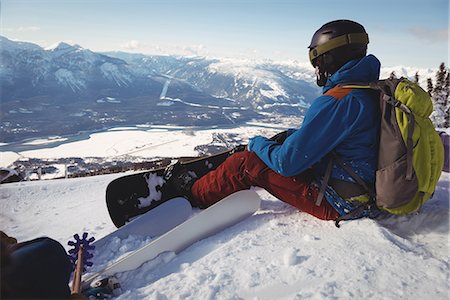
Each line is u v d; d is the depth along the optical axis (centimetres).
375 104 222
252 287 181
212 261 209
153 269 210
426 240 227
